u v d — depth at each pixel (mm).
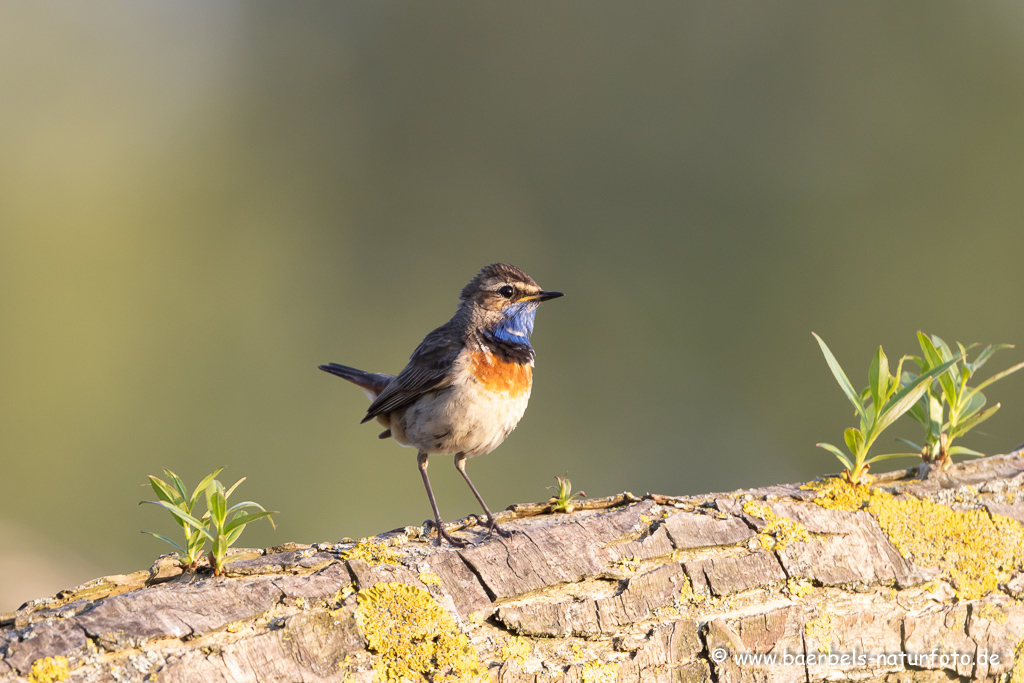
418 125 22062
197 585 3945
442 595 4172
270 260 21328
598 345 19031
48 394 17656
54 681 3500
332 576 4102
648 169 20281
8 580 12398
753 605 4484
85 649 3580
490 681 4113
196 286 19984
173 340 19297
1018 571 4770
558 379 18562
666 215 19984
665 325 19078
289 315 20438
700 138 20016
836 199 18969
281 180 22062
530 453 17422
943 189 18750
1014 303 18266
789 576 4516
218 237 21047
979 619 4676
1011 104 18812
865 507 4809
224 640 3764
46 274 19391
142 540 15242
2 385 17562
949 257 18484
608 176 20578
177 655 3680
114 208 20844
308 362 19844
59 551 13781
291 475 16891
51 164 21641
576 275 20000
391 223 21750
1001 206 18594
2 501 15594
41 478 16438
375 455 17062
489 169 21469
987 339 18188
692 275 19344
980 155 18688
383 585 4102
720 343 18766
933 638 4633
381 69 22406
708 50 20188
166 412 18016
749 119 19875
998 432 16656
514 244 20969
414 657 4020
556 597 4297
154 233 20891
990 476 5055
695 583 4414
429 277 21344
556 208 20844
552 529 4531
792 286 18797
